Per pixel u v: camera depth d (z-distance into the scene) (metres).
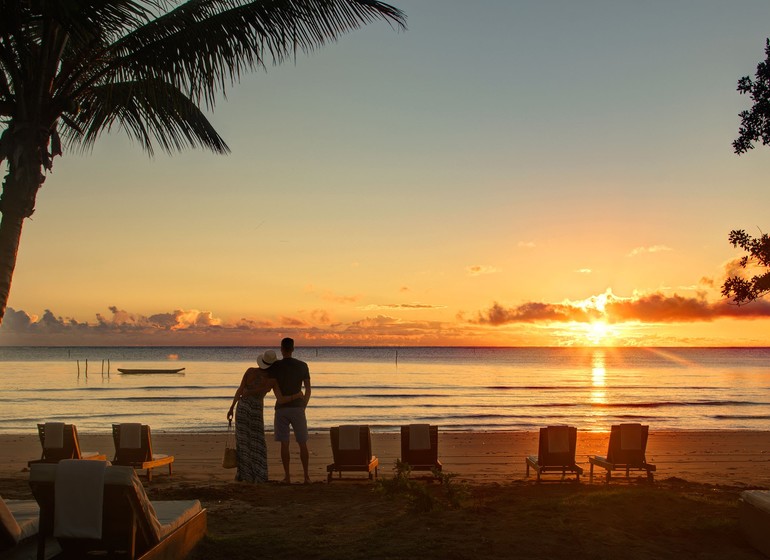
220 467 16.44
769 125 8.68
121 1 7.37
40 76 7.82
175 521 5.90
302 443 11.15
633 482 12.67
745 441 22.91
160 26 8.46
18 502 6.63
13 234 7.53
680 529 7.10
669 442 22.55
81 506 5.10
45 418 34.22
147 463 12.94
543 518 7.52
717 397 51.12
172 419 33.91
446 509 8.10
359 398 48.75
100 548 5.29
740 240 8.76
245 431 11.02
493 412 38.78
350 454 11.73
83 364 117.75
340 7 8.56
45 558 5.28
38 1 6.98
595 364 132.62
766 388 62.03
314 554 6.32
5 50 7.49
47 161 7.91
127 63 8.52
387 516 7.84
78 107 8.34
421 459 11.91
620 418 35.22
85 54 8.17
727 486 12.04
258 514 8.01
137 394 51.25
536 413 38.16
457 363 129.62
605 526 7.18
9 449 20.41
